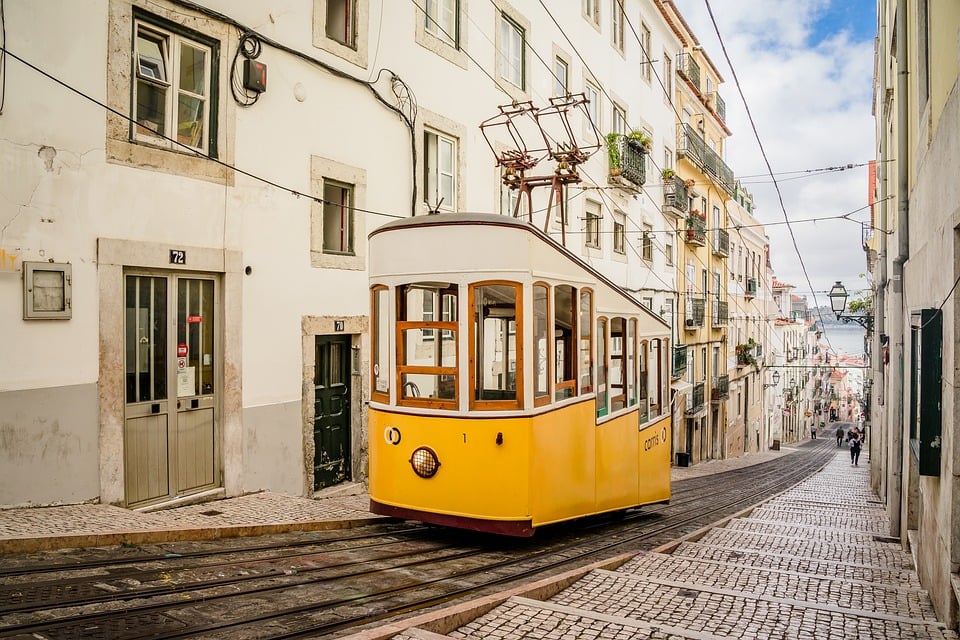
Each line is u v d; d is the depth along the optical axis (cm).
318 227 956
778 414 4916
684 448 2525
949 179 509
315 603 461
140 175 726
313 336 945
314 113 952
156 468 748
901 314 1024
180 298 780
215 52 816
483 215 660
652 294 2298
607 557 702
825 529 1005
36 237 640
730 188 3259
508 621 427
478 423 644
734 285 3475
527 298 650
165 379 759
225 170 820
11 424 621
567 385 730
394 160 1110
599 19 1905
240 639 387
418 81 1164
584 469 762
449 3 1260
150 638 377
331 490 988
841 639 431
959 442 461
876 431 1802
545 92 1605
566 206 1692
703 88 3030
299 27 926
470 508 644
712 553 744
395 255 687
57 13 655
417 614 459
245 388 846
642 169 2069
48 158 648
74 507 656
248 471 847
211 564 540
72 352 665
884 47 1516
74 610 411
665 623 452
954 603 452
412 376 682
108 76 696
